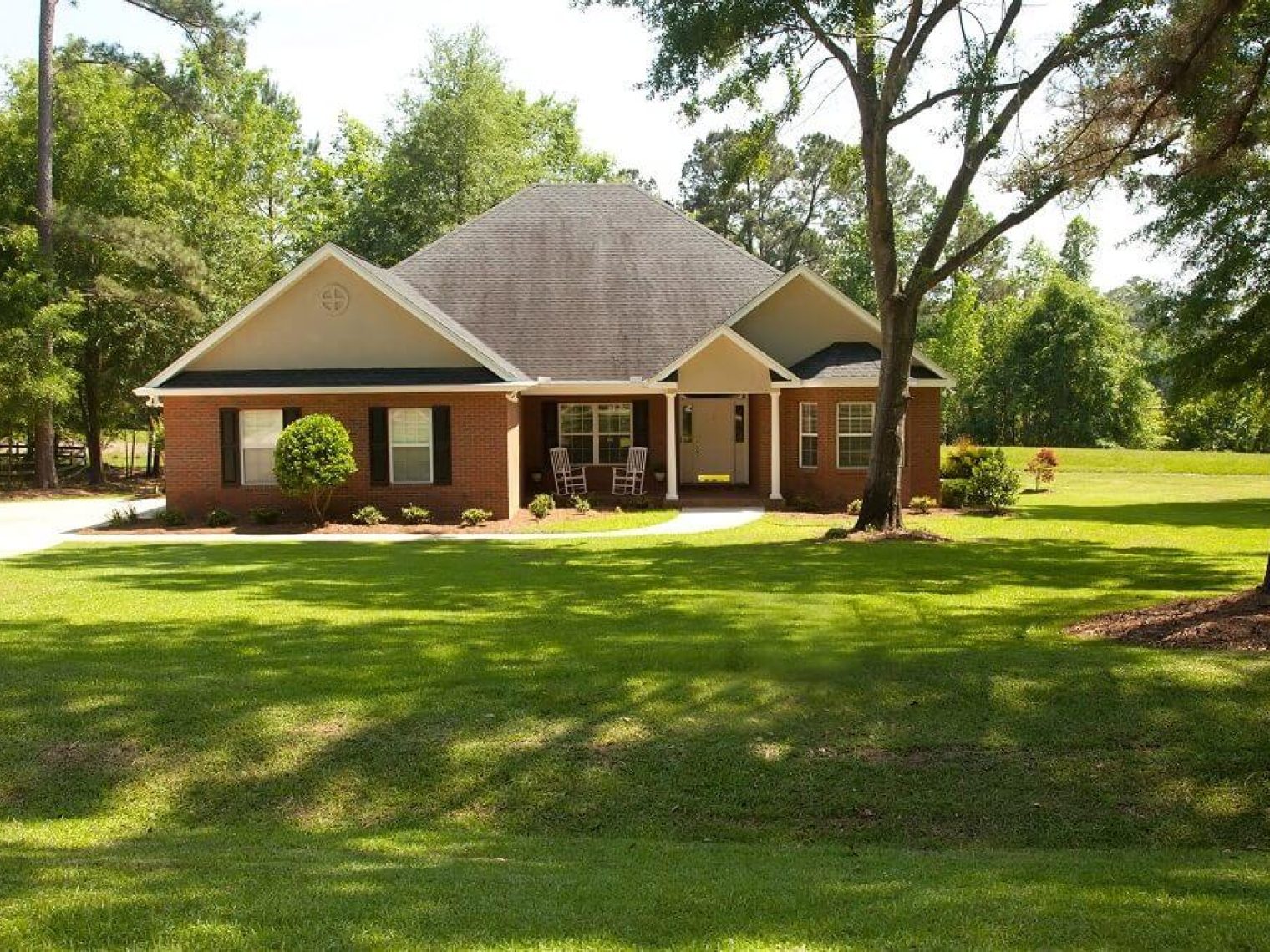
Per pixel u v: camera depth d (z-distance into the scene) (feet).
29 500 107.55
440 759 24.31
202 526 79.30
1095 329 205.77
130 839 20.76
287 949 13.19
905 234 203.41
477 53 156.87
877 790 22.93
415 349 82.28
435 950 13.19
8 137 121.19
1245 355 90.43
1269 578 36.63
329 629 36.40
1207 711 25.72
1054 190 57.11
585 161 196.13
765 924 14.58
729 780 23.41
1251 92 47.60
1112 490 116.98
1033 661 30.09
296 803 22.77
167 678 29.30
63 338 111.24
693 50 57.52
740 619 37.73
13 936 13.51
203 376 82.12
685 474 100.68
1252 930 14.21
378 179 170.60
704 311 97.50
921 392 89.20
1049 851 20.52
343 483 78.79
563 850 20.18
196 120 130.41
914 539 65.16
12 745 24.71
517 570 52.42
